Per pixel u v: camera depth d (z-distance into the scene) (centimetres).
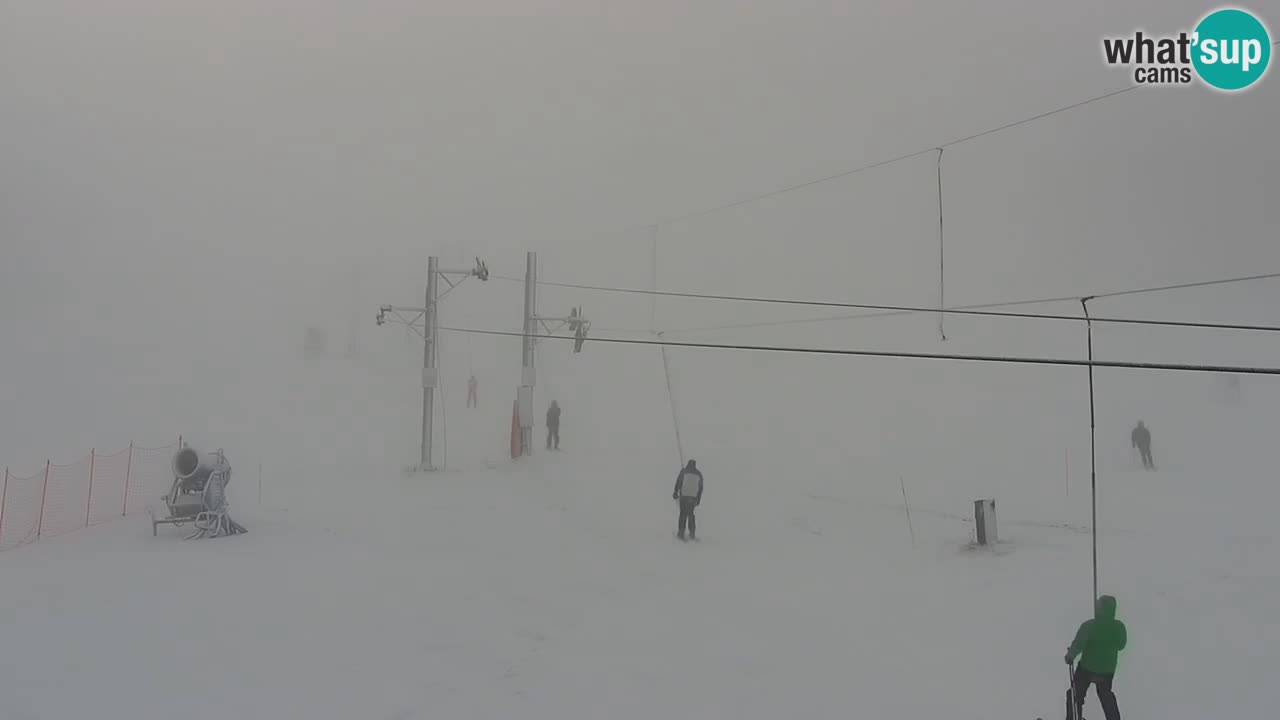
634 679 772
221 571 1157
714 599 1059
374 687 738
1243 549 1195
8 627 880
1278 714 668
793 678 776
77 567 1174
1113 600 646
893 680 769
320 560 1241
